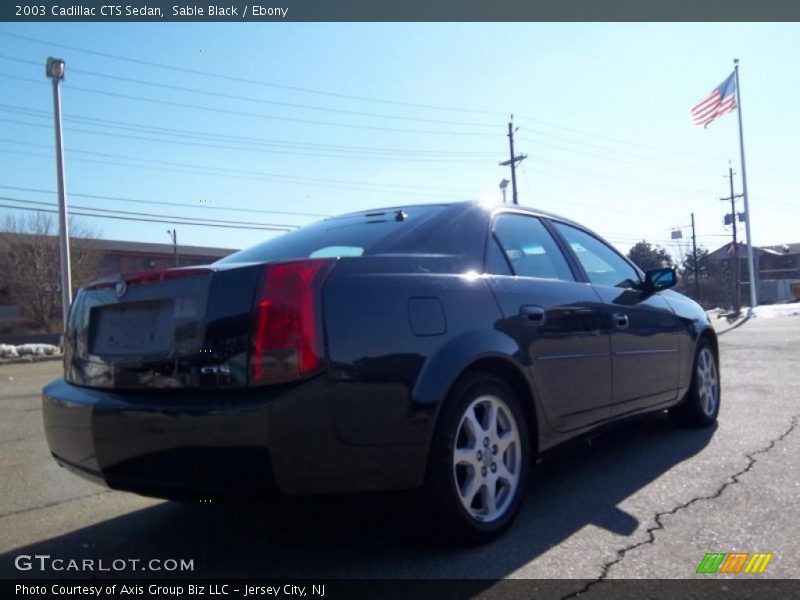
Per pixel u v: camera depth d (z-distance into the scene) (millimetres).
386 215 3898
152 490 2803
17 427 6844
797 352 11383
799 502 3715
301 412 2621
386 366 2867
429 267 3307
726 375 8758
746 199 35625
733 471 4320
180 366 2789
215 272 2818
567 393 3863
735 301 35688
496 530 3287
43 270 37531
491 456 3344
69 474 4863
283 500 2658
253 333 2670
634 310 4656
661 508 3693
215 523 3713
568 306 3971
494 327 3402
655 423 5836
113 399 2926
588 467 4555
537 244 4191
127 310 3096
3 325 37219
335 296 2807
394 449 2859
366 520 3684
